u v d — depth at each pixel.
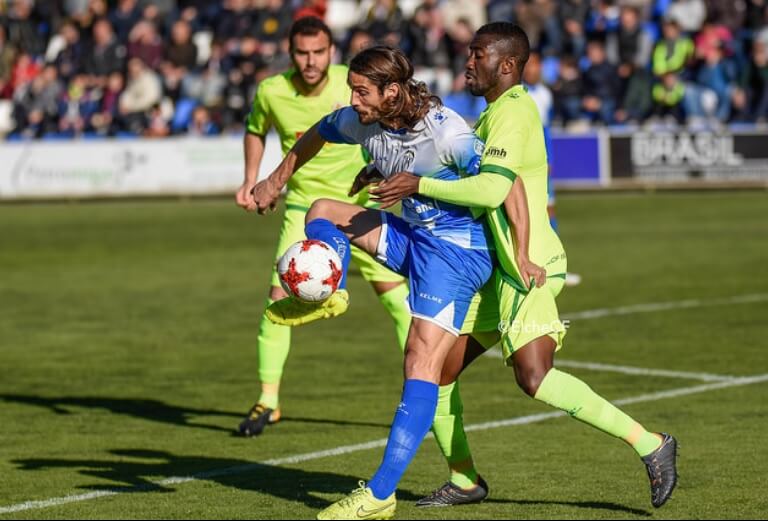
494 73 16.98
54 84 85.00
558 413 23.59
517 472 19.27
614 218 61.84
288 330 22.77
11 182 79.50
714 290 39.50
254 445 21.56
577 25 78.06
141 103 80.56
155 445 21.64
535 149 16.98
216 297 40.28
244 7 84.88
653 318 34.53
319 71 23.14
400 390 26.17
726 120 72.56
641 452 16.59
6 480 19.12
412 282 16.86
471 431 22.14
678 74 73.50
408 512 17.17
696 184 72.19
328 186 23.66
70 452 21.09
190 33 85.25
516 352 16.62
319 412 24.16
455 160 16.36
